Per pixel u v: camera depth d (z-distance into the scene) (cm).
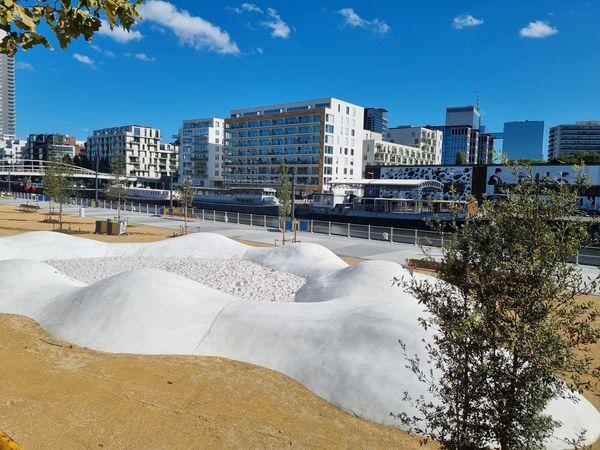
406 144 13625
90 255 2147
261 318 975
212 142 13150
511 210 396
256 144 11006
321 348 859
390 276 1327
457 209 436
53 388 734
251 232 3403
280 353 881
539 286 370
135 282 1085
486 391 392
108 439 598
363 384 748
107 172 13575
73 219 3881
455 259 412
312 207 5778
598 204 3862
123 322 974
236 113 12162
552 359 369
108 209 5175
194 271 1808
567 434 655
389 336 831
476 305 394
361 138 10825
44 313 1100
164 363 861
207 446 599
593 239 374
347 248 2694
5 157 19625
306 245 1962
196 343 939
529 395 369
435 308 416
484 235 395
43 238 2184
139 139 15488
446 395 472
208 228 3628
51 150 3738
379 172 6400
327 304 1086
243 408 708
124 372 813
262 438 629
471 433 405
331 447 619
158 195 7162
